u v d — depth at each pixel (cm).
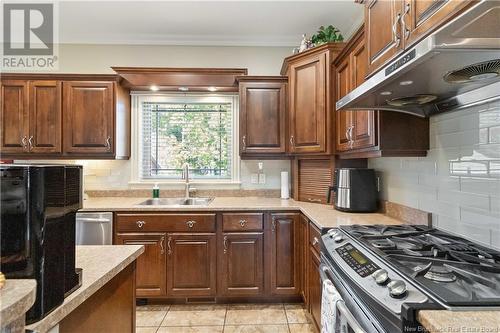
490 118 123
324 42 254
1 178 72
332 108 239
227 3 247
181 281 250
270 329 218
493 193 121
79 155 276
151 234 249
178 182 313
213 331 216
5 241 72
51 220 77
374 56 147
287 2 246
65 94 273
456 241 131
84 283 92
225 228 251
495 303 75
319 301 186
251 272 252
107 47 313
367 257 117
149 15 267
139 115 313
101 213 248
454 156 145
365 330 96
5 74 269
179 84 291
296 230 251
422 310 74
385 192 216
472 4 82
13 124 270
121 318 119
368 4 154
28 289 60
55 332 78
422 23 105
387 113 168
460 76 109
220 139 322
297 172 287
